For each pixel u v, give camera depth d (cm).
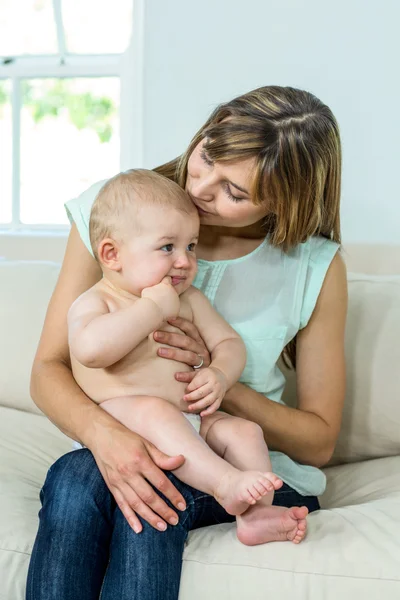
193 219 132
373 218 240
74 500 119
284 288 148
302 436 142
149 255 128
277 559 116
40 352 145
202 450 120
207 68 249
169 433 121
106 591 113
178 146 253
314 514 129
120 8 279
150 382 129
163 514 117
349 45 238
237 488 115
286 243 145
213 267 148
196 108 251
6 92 289
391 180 238
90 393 132
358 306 184
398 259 220
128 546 115
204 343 138
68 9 280
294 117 130
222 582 116
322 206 144
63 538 116
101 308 129
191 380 130
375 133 238
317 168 134
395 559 115
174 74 251
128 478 117
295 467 143
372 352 177
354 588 113
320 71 241
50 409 133
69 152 288
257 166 126
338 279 152
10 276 203
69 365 145
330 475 171
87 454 128
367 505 134
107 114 286
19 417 184
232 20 246
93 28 281
